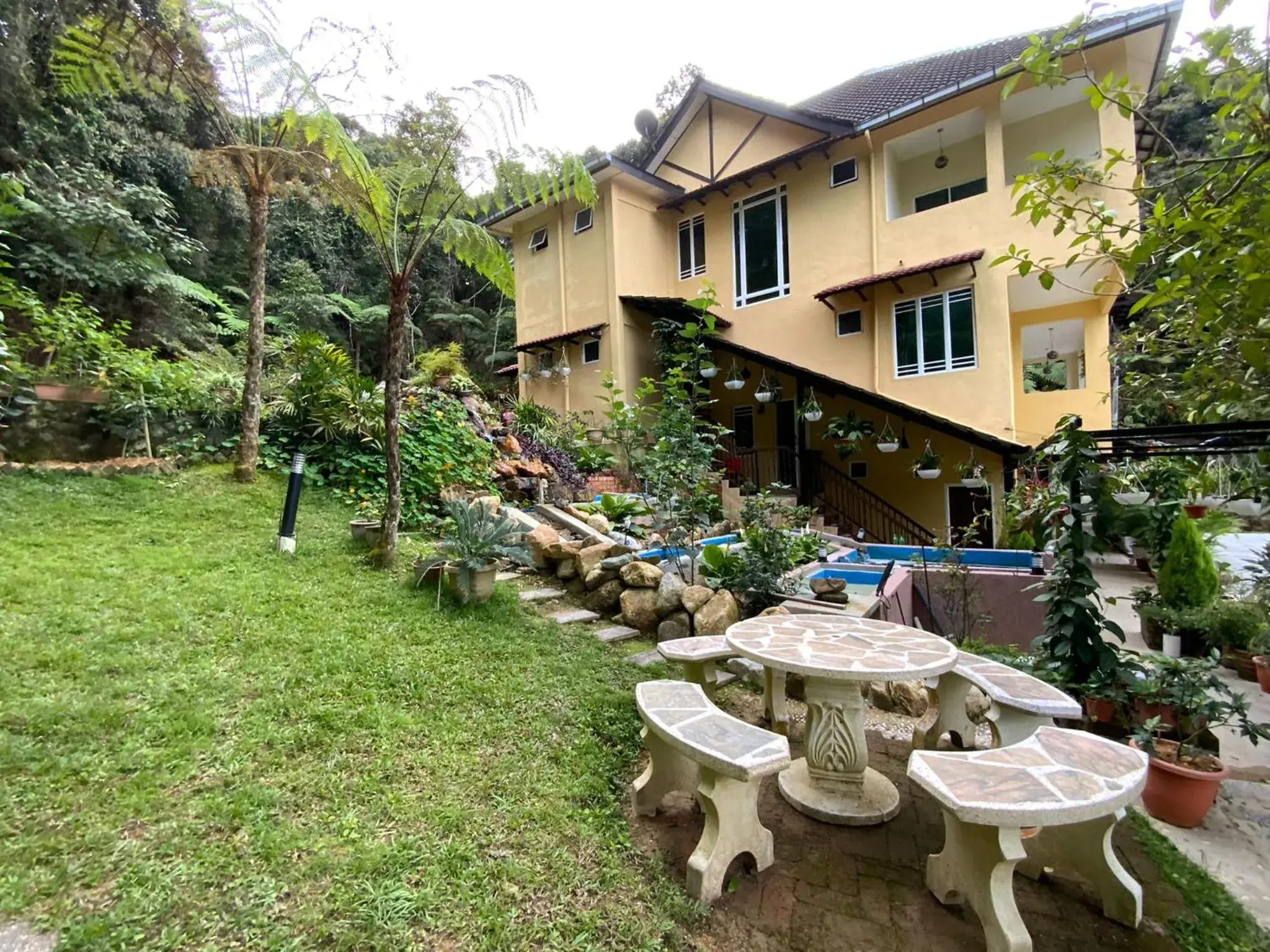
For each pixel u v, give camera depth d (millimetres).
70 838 1902
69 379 6172
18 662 2779
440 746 2805
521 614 4828
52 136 10266
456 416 8555
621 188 12438
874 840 2611
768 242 11719
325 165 5277
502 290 5766
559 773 2736
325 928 1724
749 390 12492
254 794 2232
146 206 10250
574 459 10328
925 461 9422
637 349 12664
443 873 2008
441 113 4695
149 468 6164
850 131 9781
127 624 3354
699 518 6188
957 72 10414
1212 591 5715
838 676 2648
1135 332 3943
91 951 1548
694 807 2719
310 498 6473
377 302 22531
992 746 3498
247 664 3195
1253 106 2207
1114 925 2166
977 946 1990
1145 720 3410
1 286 6016
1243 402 3035
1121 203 8148
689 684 2941
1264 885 2500
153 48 5398
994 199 9047
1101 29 7738
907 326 9867
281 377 8023
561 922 1888
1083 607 3723
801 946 1962
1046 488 6582
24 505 4801
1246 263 2027
